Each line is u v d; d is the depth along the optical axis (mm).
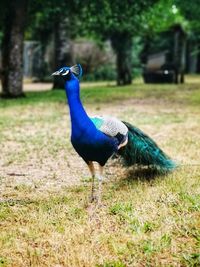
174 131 3727
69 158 2941
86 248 1542
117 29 8867
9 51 6621
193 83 10133
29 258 1491
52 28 10617
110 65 12523
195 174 2352
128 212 1823
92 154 1939
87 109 5309
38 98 6711
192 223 1688
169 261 1450
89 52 12242
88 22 8461
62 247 1557
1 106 5727
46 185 2361
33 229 1714
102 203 1988
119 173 2514
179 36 9961
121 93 7496
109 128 1956
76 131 1907
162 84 9930
